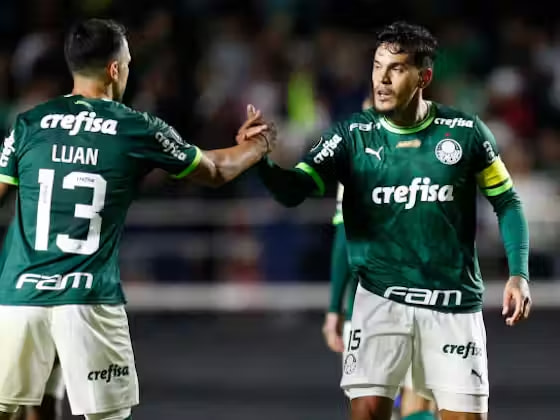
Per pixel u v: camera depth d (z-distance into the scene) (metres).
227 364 36.09
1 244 38.53
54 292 17.45
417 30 17.84
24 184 17.89
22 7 47.66
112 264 17.83
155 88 42.81
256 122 18.95
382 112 17.83
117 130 17.80
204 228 41.19
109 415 17.69
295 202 18.50
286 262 40.94
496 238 42.22
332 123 44.56
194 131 42.72
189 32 46.44
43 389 17.78
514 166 42.22
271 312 43.34
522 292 17.67
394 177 17.92
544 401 30.98
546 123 46.56
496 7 51.72
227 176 18.41
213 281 41.12
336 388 32.38
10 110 41.84
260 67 45.69
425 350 17.88
